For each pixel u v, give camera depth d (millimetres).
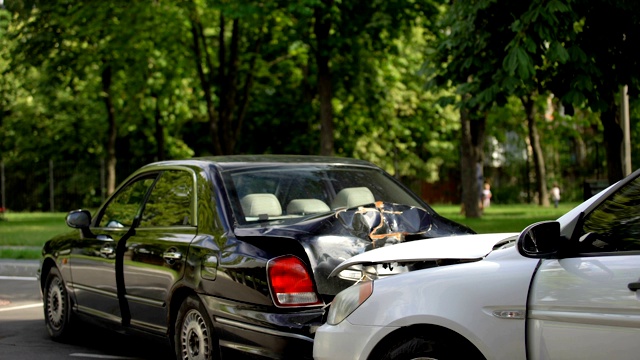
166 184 7207
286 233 5703
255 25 26453
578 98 12875
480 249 4738
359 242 5789
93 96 38906
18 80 39719
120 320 7309
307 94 38906
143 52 31000
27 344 8469
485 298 4133
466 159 29938
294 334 5406
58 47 31484
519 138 54156
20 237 22516
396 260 4914
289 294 5523
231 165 6738
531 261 4102
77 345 8391
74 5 29375
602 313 3758
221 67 32312
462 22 14148
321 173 6895
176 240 6539
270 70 36125
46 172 49250
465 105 14102
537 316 3969
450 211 40781
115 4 28375
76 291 8156
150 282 6758
